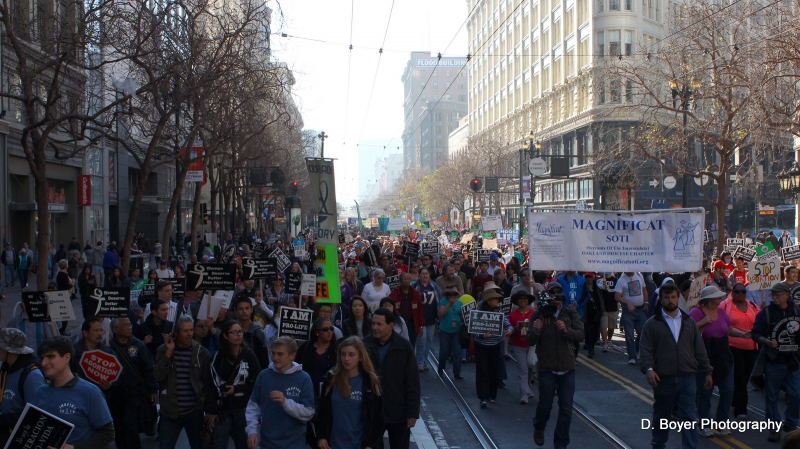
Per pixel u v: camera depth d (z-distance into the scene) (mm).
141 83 21172
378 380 6191
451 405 11031
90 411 5234
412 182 116875
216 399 6789
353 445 6035
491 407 10852
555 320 8320
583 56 53375
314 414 6195
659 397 7965
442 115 173875
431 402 11203
